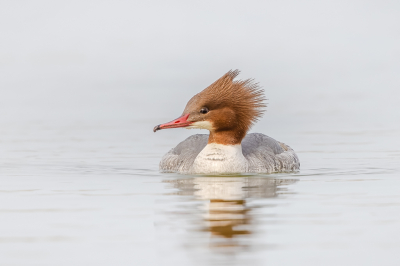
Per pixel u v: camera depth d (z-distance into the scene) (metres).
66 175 14.77
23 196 12.15
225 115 14.91
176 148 16.80
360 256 8.60
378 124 23.73
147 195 12.16
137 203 11.43
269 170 15.39
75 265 8.36
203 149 15.22
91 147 19.66
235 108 15.04
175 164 15.65
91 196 12.11
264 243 9.09
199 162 15.07
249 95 15.27
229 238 9.30
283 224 9.97
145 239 9.29
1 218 10.44
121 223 10.09
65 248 8.96
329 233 9.52
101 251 8.84
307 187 12.95
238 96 15.08
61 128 23.34
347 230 9.66
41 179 14.16
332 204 11.25
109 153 18.67
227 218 10.30
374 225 9.90
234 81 15.38
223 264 8.30
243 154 15.70
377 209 10.86
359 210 10.79
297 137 21.58
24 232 9.67
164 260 8.47
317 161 17.23
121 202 11.53
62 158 17.67
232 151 15.07
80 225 9.99
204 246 8.98
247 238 9.30
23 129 23.06
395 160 16.95
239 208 10.96
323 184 13.30
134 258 8.57
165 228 9.78
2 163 16.67
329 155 18.20
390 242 9.13
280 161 15.65
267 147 16.22
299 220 10.19
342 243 9.08
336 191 12.44
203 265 8.27
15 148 19.28
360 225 9.89
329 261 8.45
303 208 10.96
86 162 17.02
